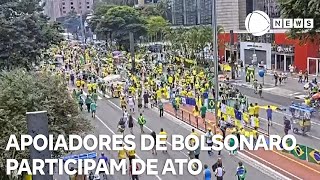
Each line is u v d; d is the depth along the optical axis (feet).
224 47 245.04
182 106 138.92
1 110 59.00
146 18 375.25
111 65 238.68
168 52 289.53
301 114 101.71
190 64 227.61
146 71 211.82
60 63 266.36
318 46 187.52
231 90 144.36
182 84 165.58
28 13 125.29
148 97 147.74
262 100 142.72
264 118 118.52
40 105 61.67
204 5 380.78
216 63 111.14
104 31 361.30
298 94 150.20
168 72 205.67
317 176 74.74
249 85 172.65
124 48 351.46
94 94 148.56
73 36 618.44
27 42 115.03
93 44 442.09
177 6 406.00
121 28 353.10
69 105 65.57
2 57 112.88
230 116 105.60
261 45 223.71
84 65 254.06
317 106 121.08
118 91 165.07
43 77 67.10
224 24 265.95
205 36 245.04
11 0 122.21
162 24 361.51
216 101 109.91
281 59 211.82
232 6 263.49
